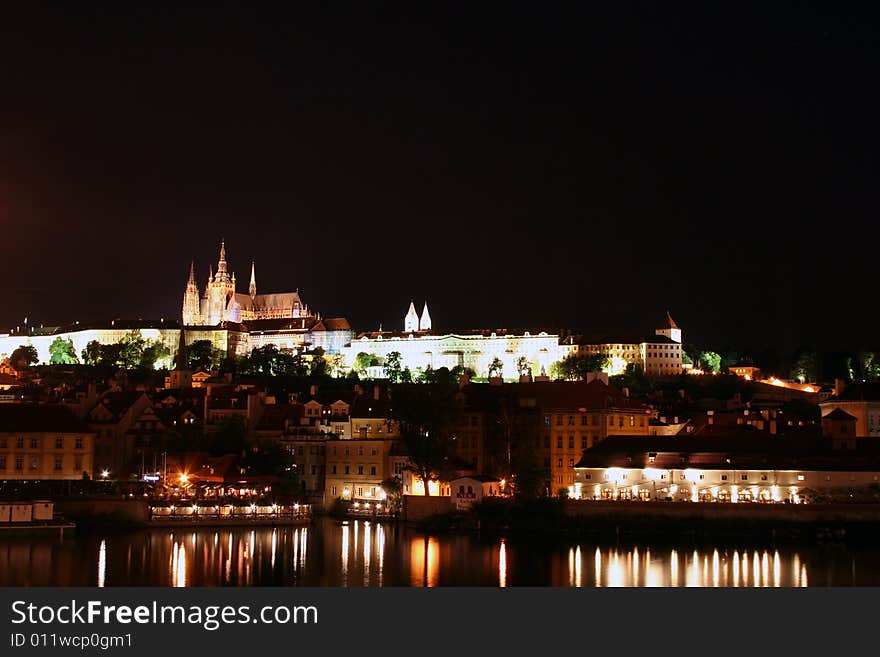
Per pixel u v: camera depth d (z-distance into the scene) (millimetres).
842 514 188625
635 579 156250
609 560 171750
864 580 154875
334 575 159500
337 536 199875
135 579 153875
